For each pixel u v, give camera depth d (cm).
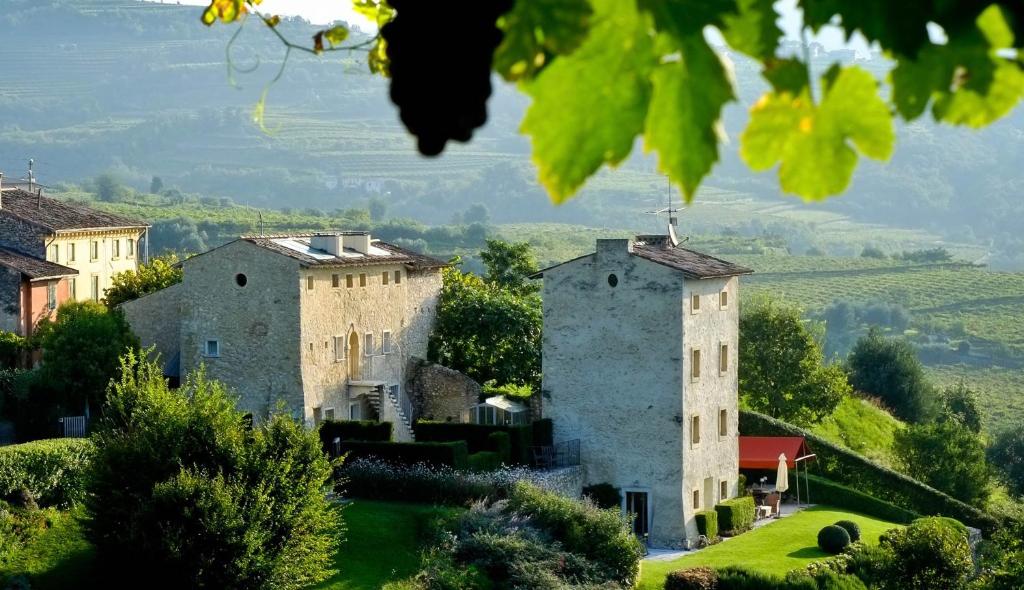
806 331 15338
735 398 11500
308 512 7500
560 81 556
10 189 15750
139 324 11631
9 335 12056
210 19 1292
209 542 7200
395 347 12238
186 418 7606
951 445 14100
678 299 10550
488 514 8875
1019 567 8181
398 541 8556
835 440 15300
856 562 9481
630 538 8781
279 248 11019
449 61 549
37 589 7262
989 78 579
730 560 9681
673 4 546
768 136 583
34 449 8369
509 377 13050
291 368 10856
